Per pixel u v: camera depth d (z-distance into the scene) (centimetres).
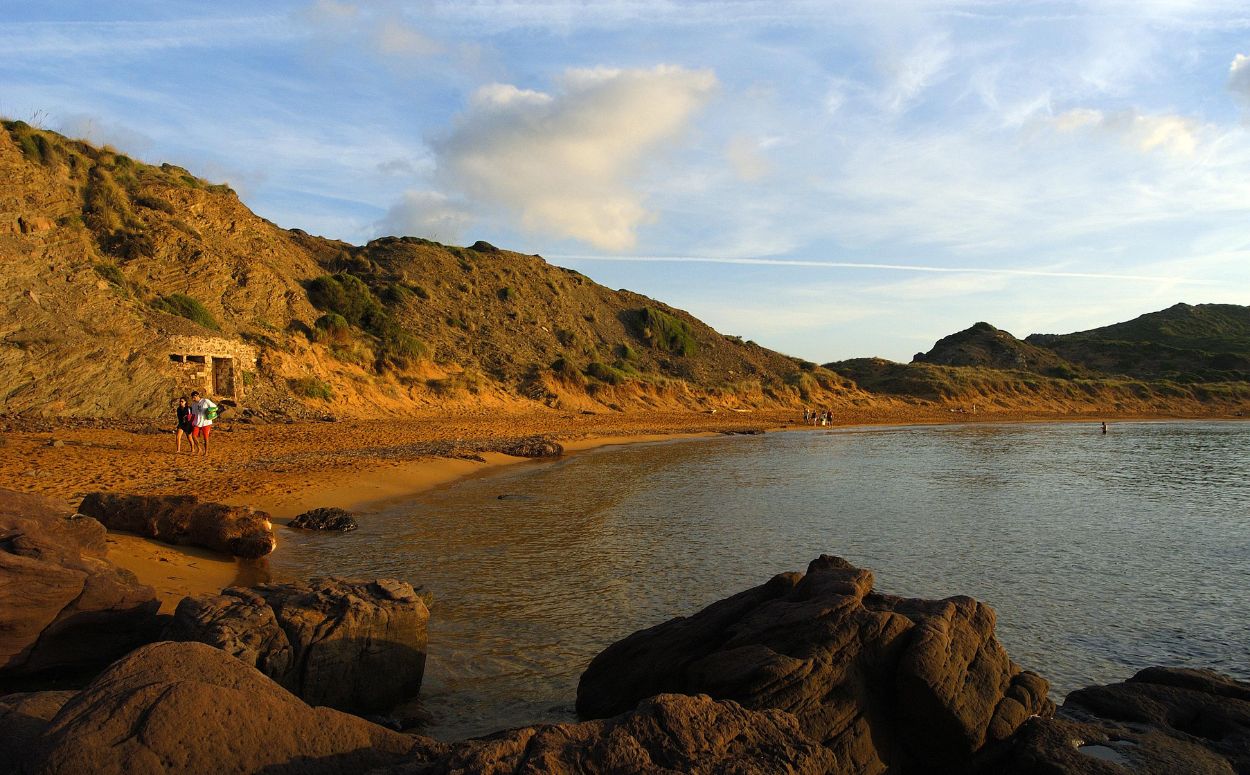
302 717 423
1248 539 1502
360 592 684
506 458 2822
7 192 3284
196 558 1060
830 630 563
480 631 852
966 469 2858
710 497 1953
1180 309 15838
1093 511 1859
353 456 2377
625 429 4534
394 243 7900
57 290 2870
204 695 391
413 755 427
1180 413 8644
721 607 686
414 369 4881
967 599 630
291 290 4603
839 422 6353
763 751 411
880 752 537
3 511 741
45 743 353
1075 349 13175
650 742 400
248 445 2453
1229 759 536
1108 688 650
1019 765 523
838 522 1614
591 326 8144
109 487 1489
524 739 390
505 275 8031
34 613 621
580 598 984
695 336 9238
